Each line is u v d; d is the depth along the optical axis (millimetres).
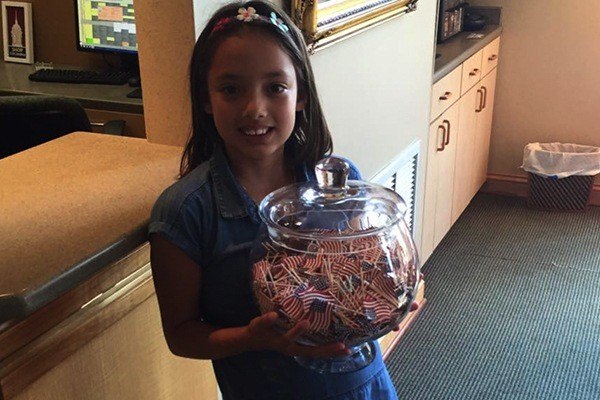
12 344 984
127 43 2932
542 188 3949
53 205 1186
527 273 3252
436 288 3127
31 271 952
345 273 917
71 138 1588
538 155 3883
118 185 1281
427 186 3094
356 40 2051
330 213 1020
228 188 1089
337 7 1822
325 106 1905
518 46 3992
